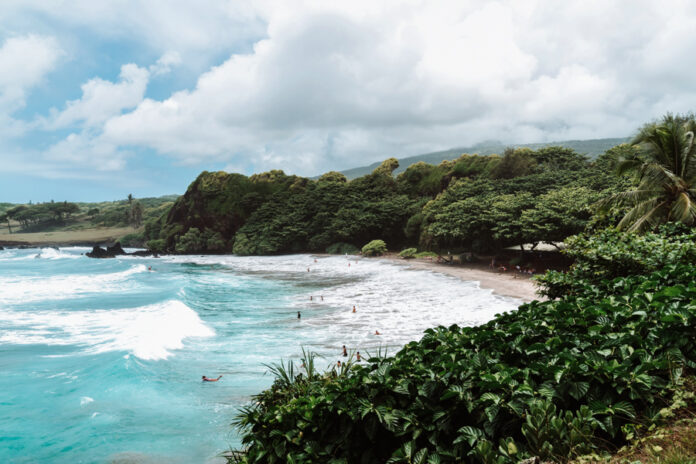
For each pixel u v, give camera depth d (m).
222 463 12.66
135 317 32.69
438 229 64.00
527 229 48.34
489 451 3.74
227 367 21.08
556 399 4.33
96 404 16.66
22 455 13.09
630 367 4.47
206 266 81.75
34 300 41.56
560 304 6.25
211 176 123.31
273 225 103.31
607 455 3.61
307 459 4.54
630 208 20.89
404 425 4.32
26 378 19.33
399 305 35.16
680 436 3.67
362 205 98.00
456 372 4.57
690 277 6.68
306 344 24.56
